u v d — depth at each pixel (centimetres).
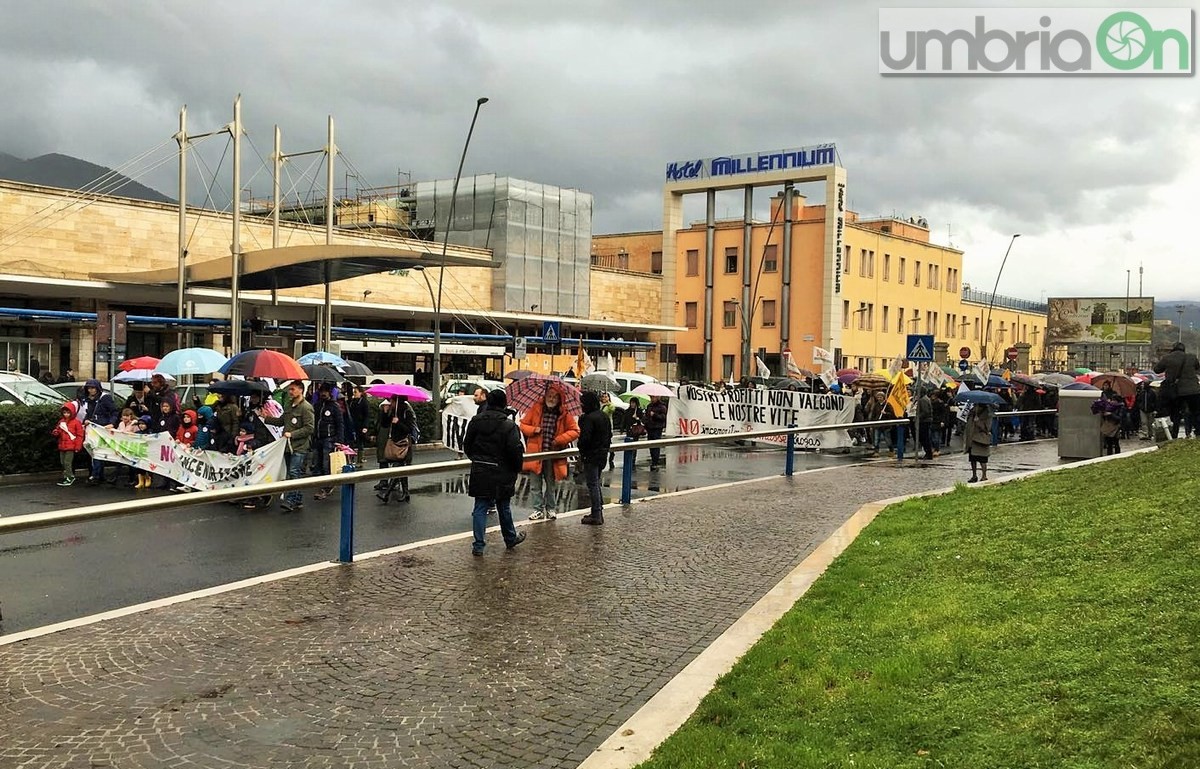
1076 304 9025
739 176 6431
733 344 6594
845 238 6222
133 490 1469
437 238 5834
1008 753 402
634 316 6631
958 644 564
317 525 1199
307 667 626
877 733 454
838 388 3031
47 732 511
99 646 662
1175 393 1902
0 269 3225
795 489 1570
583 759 486
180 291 2728
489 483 988
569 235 5938
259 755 487
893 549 940
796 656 600
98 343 1822
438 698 574
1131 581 613
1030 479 1348
